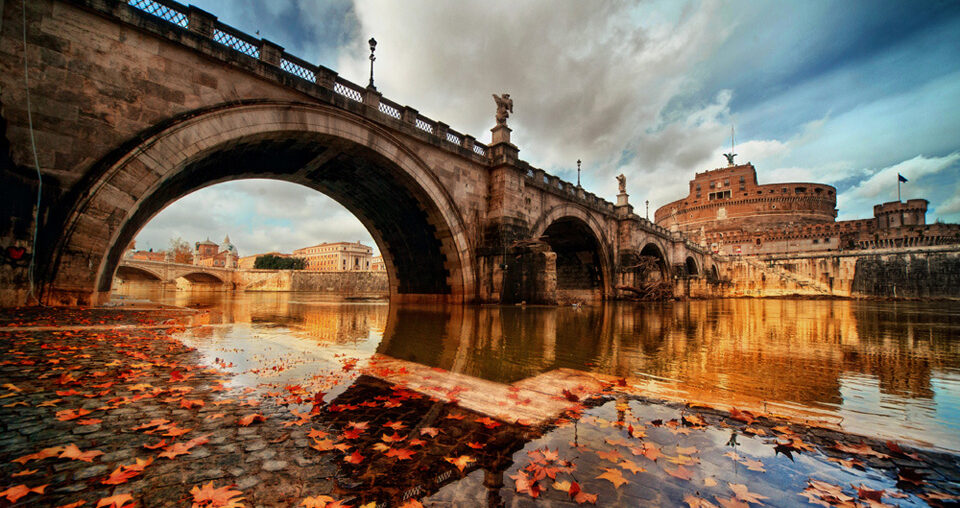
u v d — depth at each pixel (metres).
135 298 24.30
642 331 10.59
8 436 2.74
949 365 6.16
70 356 5.20
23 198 8.95
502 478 2.48
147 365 5.05
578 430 3.34
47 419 3.09
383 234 23.52
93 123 9.93
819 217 81.62
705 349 7.64
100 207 9.83
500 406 3.96
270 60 13.05
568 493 2.30
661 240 43.28
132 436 2.87
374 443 2.96
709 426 3.47
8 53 8.95
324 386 4.56
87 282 9.74
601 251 32.88
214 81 11.95
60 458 2.47
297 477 2.39
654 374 5.46
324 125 14.34
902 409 3.98
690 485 2.43
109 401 3.60
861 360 6.56
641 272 35.41
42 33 9.38
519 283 21.28
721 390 4.65
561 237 32.56
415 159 17.67
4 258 8.69
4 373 4.26
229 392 4.16
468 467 2.62
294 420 3.38
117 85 10.30
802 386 4.84
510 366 5.91
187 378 4.60
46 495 2.05
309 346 7.42
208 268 61.94
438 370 5.58
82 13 9.89
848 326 12.64
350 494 2.23
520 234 21.98
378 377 5.07
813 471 2.64
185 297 32.25
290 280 64.69
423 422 3.46
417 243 21.89
